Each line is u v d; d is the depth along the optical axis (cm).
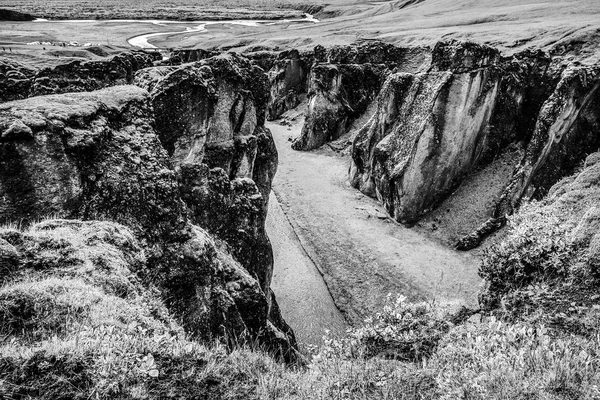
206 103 1812
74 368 553
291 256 2964
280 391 666
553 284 1124
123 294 816
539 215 1489
